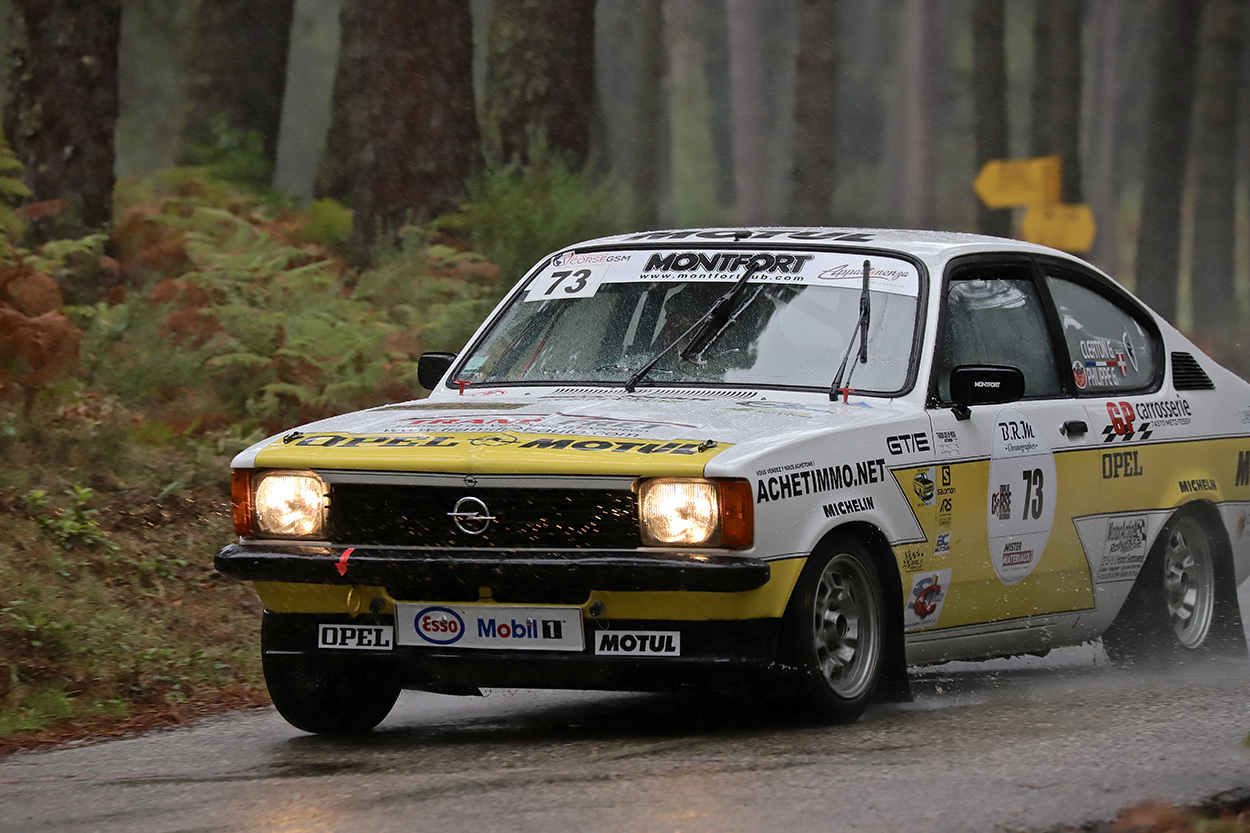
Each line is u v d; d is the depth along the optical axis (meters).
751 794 15.84
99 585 28.75
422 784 17.02
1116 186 177.75
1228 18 118.25
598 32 178.88
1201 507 25.98
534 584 18.50
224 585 30.77
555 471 18.52
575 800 15.87
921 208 136.12
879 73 197.62
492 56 63.91
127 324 41.84
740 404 20.91
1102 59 176.50
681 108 177.25
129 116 109.62
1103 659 26.86
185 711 24.31
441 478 18.88
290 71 152.25
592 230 53.94
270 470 19.81
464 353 23.88
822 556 19.25
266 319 41.56
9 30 47.19
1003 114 103.94
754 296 22.70
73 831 15.95
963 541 21.47
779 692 19.02
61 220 46.16
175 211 50.91
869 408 20.98
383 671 20.03
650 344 22.64
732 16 146.00
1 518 29.62
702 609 18.44
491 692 24.42
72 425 35.47
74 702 24.31
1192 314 119.56
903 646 20.70
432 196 57.03
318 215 56.44
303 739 21.02
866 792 15.76
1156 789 15.55
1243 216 195.25
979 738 18.45
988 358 22.95
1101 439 24.02
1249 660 26.61
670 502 18.31
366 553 19.14
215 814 16.19
